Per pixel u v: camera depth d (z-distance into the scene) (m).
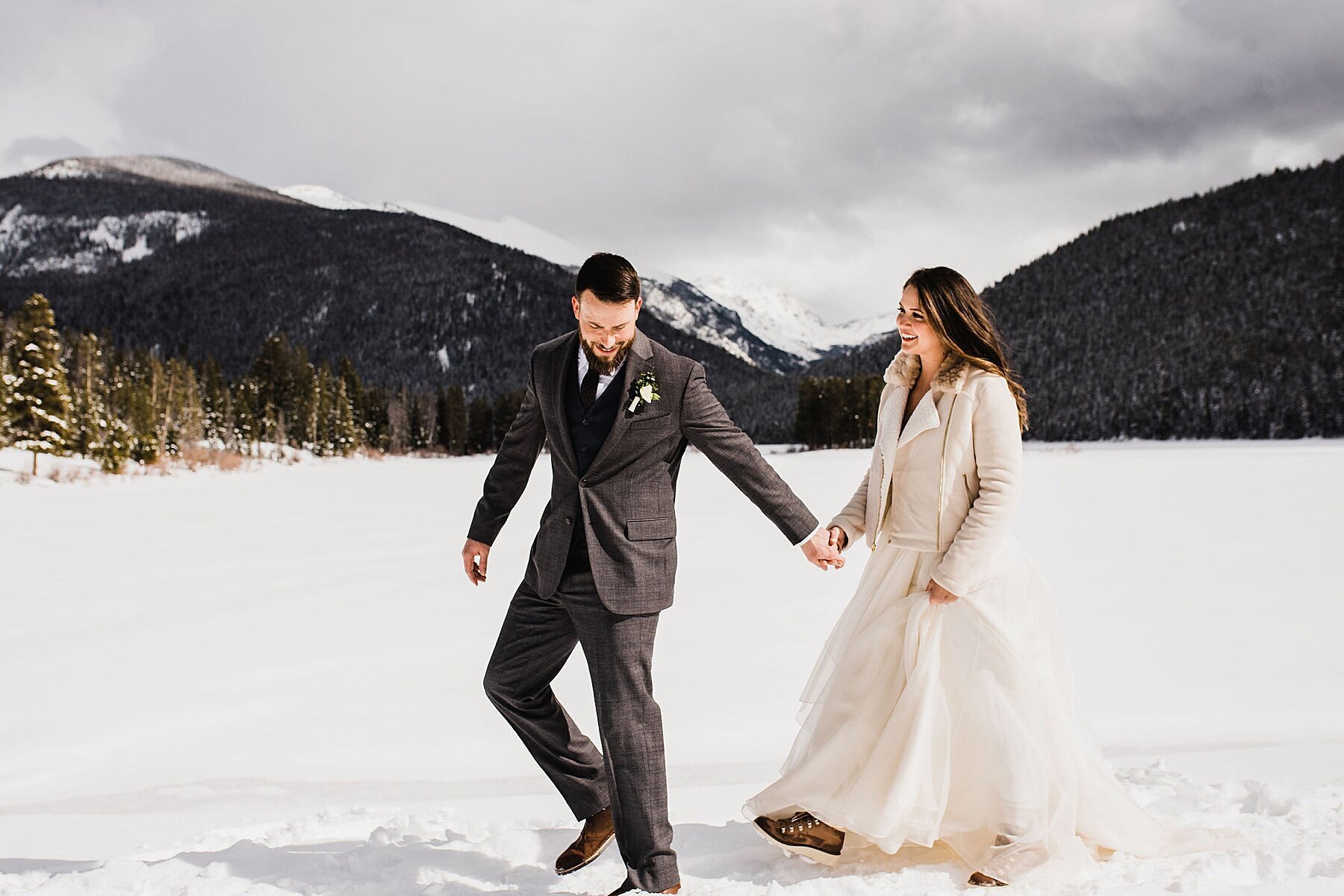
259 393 71.88
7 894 2.29
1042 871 2.26
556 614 2.54
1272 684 4.40
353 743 3.96
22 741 4.07
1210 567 7.92
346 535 12.77
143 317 181.12
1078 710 2.62
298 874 2.43
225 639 6.16
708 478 24.28
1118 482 19.14
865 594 2.66
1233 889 2.09
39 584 8.66
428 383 176.62
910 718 2.43
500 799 3.16
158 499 21.38
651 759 2.36
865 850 2.55
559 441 2.47
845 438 75.62
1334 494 15.05
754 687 4.70
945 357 2.62
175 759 3.78
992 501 2.46
